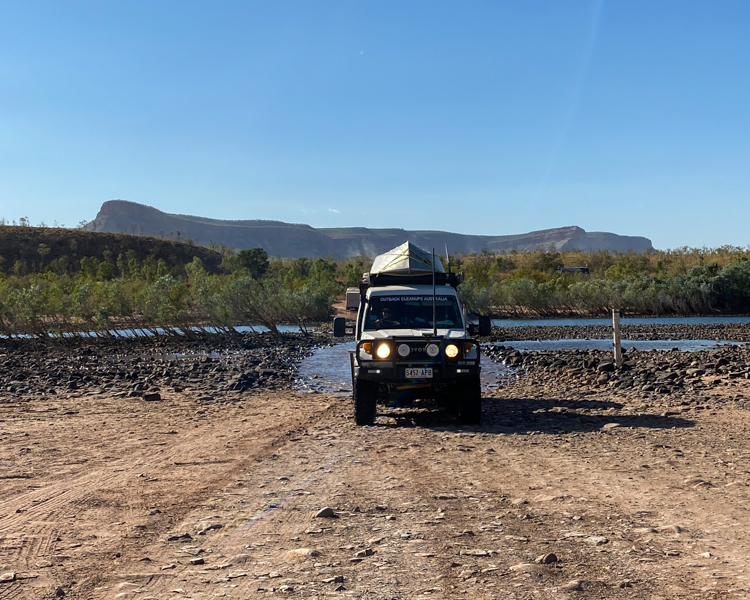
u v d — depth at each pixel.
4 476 7.79
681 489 6.57
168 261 162.50
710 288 75.25
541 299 73.69
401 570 4.42
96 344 41.94
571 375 19.22
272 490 6.89
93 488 7.12
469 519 5.67
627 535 5.14
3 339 45.28
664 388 14.99
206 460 8.61
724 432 9.84
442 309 12.30
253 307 48.59
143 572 4.46
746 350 26.02
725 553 4.64
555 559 4.53
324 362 26.73
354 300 13.19
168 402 15.26
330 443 9.70
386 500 6.39
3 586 4.23
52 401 15.59
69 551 4.97
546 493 6.56
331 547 4.98
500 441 9.66
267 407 14.32
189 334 44.59
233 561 4.67
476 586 4.10
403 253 13.16
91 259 132.25
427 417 12.42
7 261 144.50
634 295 74.25
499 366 24.36
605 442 9.38
